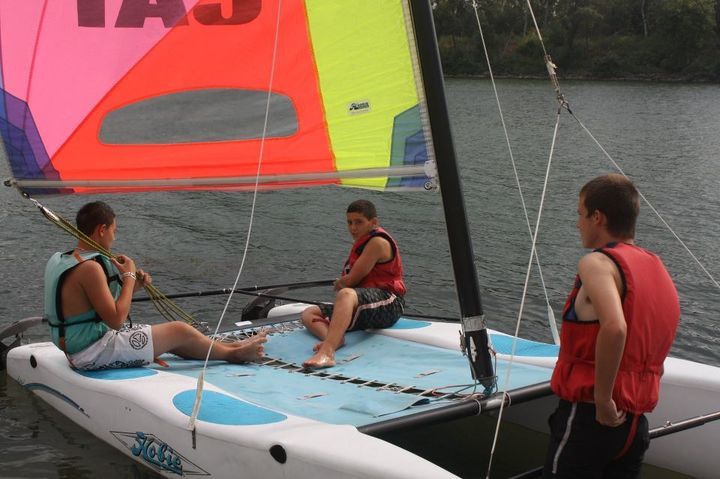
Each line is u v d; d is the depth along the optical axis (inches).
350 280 201.9
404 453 125.7
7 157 186.9
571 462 109.7
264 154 190.1
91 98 185.8
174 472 150.9
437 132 155.5
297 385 167.3
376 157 181.6
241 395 160.7
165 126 189.9
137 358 177.3
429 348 190.9
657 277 109.0
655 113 1017.5
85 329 174.1
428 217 419.8
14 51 179.5
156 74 187.8
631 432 108.8
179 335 182.7
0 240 351.9
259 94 188.1
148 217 407.5
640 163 610.9
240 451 136.9
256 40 184.5
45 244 347.6
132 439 160.2
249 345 186.1
